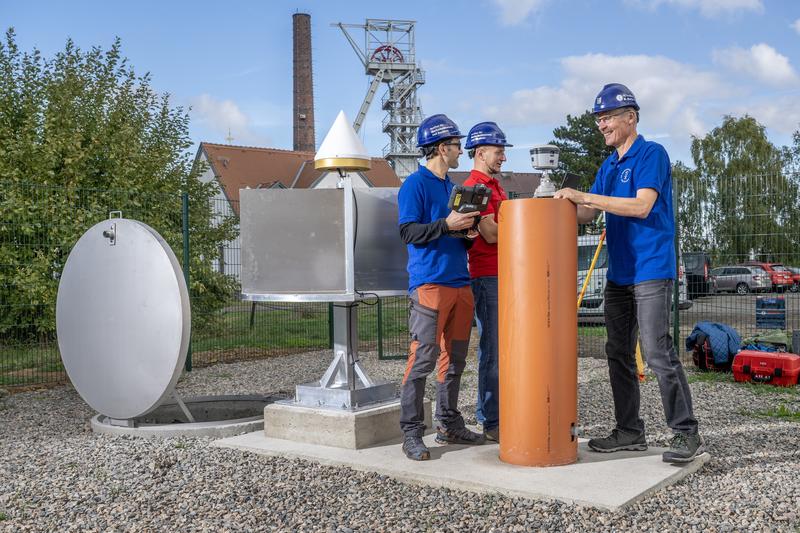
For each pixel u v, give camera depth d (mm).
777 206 10500
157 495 4250
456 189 4434
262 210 5734
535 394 4332
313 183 51281
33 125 14375
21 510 4074
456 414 5094
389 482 4332
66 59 15516
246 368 10672
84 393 6453
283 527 3652
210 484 4426
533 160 4527
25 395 8742
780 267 10492
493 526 3559
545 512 3705
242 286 5773
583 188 46750
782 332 9438
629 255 4438
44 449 5660
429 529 3551
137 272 6156
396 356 11359
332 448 5066
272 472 4641
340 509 3881
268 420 5492
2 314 11719
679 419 4414
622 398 4754
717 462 4695
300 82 66562
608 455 4633
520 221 4305
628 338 4699
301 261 5699
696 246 10992
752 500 3893
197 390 8742
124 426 6191
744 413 6633
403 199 4703
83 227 12961
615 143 4543
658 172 4340
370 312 14625
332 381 5559
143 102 16203
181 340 5953
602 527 3504
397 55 75375
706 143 45625
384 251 5621
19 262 12547
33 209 13094
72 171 13820
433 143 4828
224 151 51594
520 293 4328
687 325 14070
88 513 3992
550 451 4363
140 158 14945
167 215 14211
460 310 4844
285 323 14250
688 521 3574
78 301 6461
